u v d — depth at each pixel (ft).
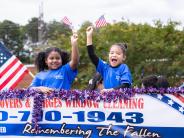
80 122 22.74
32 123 23.07
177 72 107.76
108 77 24.66
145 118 22.29
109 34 114.62
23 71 32.71
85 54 112.78
